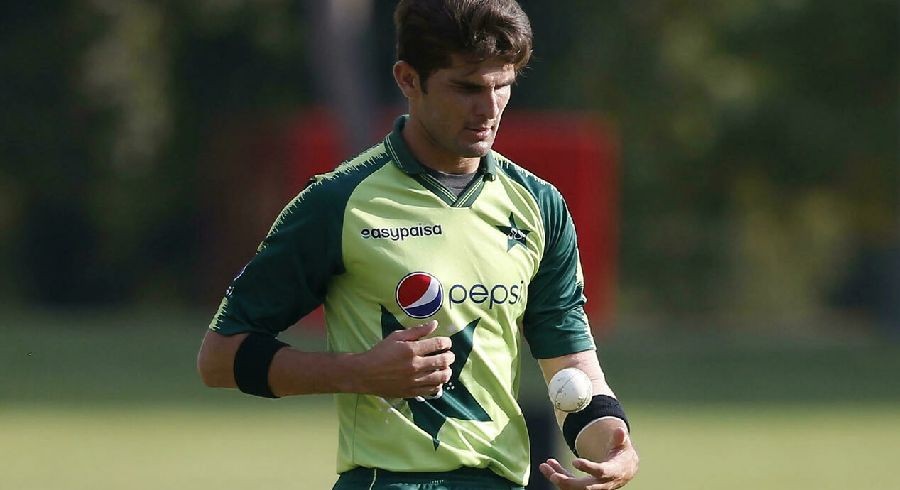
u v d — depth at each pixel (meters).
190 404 65.81
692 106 126.00
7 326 105.19
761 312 132.12
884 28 123.38
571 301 18.92
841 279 135.62
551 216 18.47
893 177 127.44
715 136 126.62
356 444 17.88
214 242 124.00
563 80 125.25
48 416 61.41
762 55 125.69
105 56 119.19
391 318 17.70
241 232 123.50
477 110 17.39
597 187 97.19
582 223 97.25
